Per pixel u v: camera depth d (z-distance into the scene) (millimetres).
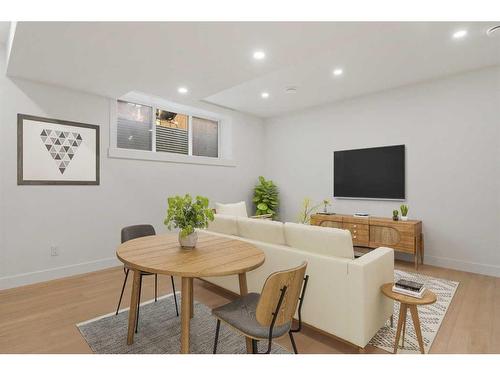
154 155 4262
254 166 5969
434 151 3914
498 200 3449
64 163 3414
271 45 2395
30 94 3164
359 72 3658
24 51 2484
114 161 3865
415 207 4094
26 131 3135
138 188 4117
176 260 1686
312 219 4715
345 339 1892
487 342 2012
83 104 3572
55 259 3352
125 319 2350
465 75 3648
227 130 5523
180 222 1964
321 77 3828
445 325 2258
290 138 5730
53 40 2289
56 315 2416
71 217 3477
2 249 2996
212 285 3186
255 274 2479
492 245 3494
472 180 3619
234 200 5547
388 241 3910
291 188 5727
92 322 2293
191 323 2295
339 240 1975
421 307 2578
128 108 4262
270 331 1342
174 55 2584
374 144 4508
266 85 4168
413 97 4086
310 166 5406
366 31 2217
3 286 2990
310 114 5375
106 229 3785
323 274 1997
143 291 2982
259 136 6070
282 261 2260
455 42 2838
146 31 2158
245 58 2650
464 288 3045
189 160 4730
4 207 3006
